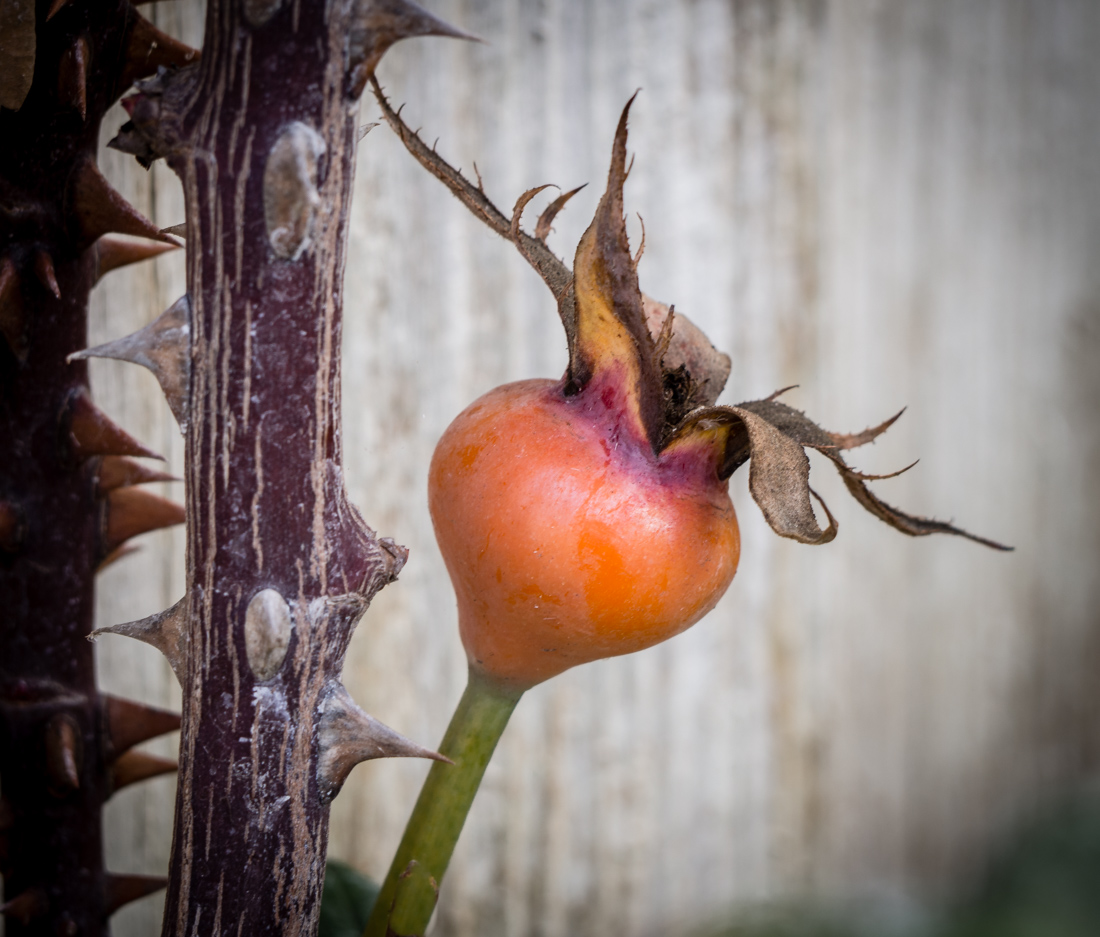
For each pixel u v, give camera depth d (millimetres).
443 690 370
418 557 361
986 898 379
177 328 170
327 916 216
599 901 437
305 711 172
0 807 196
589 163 393
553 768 423
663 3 413
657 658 453
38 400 191
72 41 182
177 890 172
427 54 347
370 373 339
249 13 167
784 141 464
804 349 486
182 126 169
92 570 199
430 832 187
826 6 478
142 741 203
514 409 178
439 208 354
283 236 168
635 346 177
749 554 483
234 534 170
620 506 173
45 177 186
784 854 506
